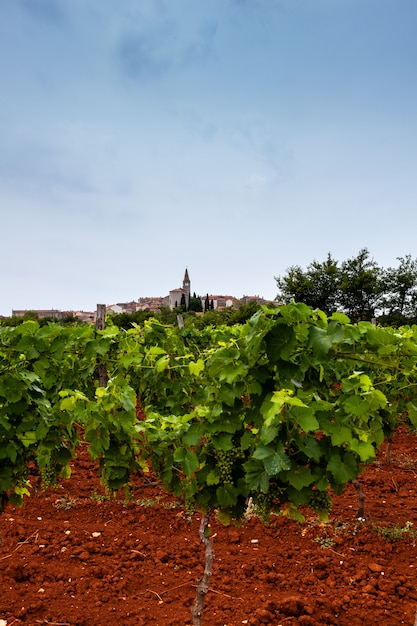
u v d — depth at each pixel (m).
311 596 3.88
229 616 3.61
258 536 4.88
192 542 4.75
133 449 3.64
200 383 5.33
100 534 4.84
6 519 5.14
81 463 6.96
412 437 8.76
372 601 3.77
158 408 6.04
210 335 8.66
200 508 3.33
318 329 2.89
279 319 2.88
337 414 3.07
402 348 3.35
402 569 4.32
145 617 3.58
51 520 5.19
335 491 3.07
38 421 3.84
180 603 3.76
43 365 4.32
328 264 27.11
